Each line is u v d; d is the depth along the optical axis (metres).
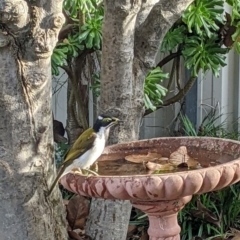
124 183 2.84
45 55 3.31
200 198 5.20
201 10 4.96
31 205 3.43
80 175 3.07
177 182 2.80
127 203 4.11
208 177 2.86
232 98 6.53
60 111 6.44
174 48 5.63
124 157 3.70
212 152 3.58
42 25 3.24
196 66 5.25
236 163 2.99
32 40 3.24
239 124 6.44
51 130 3.50
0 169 3.36
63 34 5.05
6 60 3.25
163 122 6.63
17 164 3.37
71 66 5.35
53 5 3.24
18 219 3.43
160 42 4.04
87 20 4.88
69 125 5.77
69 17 5.08
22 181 3.39
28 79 3.30
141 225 5.10
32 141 3.38
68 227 4.10
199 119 6.55
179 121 6.54
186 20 4.92
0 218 3.44
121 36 3.84
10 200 3.40
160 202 3.30
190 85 5.70
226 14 5.22
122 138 4.00
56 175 3.59
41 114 3.40
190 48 5.21
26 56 3.27
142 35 4.00
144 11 4.20
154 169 3.36
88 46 4.85
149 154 3.68
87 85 5.65
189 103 6.57
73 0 4.65
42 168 3.44
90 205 4.27
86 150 3.25
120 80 3.92
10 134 3.33
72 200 4.35
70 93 5.69
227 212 5.20
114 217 4.08
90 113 6.18
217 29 5.05
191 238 4.91
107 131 3.52
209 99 6.51
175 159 3.45
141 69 4.04
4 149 3.35
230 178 2.96
